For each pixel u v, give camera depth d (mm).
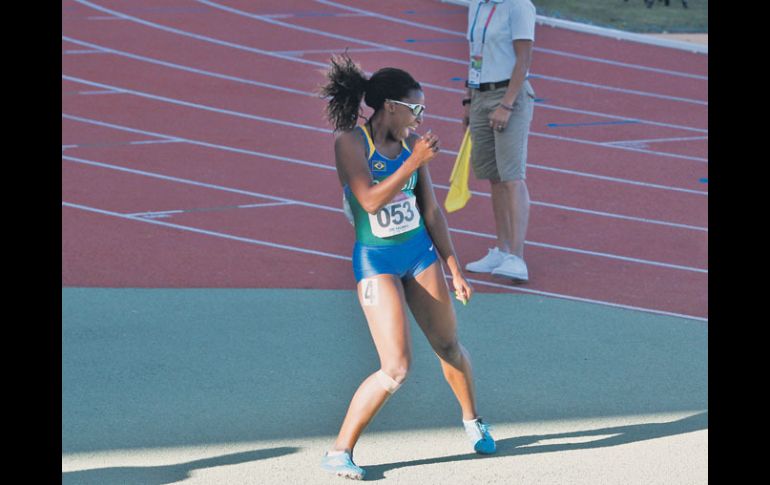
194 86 64375
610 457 22156
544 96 64750
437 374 26734
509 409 24703
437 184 47406
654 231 40938
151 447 22297
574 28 82625
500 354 28188
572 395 25562
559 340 29359
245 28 80312
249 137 53969
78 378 25875
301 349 28250
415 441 22906
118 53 72000
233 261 36156
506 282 34594
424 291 21219
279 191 45250
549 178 48312
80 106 59000
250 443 22547
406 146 21172
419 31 81875
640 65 73562
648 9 92875
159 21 81688
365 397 20797
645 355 28281
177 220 40875
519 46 32594
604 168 50312
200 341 28656
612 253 38125
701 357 28078
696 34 83375
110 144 52062
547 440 23016
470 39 33594
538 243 39156
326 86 21062
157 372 26438
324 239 38969
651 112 62031
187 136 53906
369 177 20594
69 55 70750
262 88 64375
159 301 31906
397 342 20484
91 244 37562
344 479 20953
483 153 34375
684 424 23875
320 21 83500
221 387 25609
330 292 33188
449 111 60406
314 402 24859
